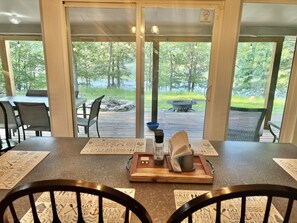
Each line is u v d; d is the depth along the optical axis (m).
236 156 1.40
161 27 2.60
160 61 2.73
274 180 1.14
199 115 2.83
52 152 1.42
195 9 2.45
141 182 1.08
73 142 1.59
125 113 2.91
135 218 0.82
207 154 1.42
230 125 2.75
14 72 4.29
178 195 0.99
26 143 1.56
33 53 4.21
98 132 3.07
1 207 0.64
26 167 1.22
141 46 2.58
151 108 2.91
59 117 2.71
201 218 0.84
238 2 2.32
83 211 0.86
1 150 1.98
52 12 2.39
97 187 0.62
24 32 4.17
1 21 4.07
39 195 0.95
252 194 0.61
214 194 0.60
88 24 2.62
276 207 0.91
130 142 1.59
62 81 2.59
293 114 2.75
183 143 1.15
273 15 2.61
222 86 2.56
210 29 2.54
